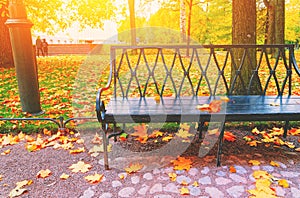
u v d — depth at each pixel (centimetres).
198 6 1692
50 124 311
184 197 183
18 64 333
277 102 248
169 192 190
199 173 213
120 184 202
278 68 791
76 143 277
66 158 245
